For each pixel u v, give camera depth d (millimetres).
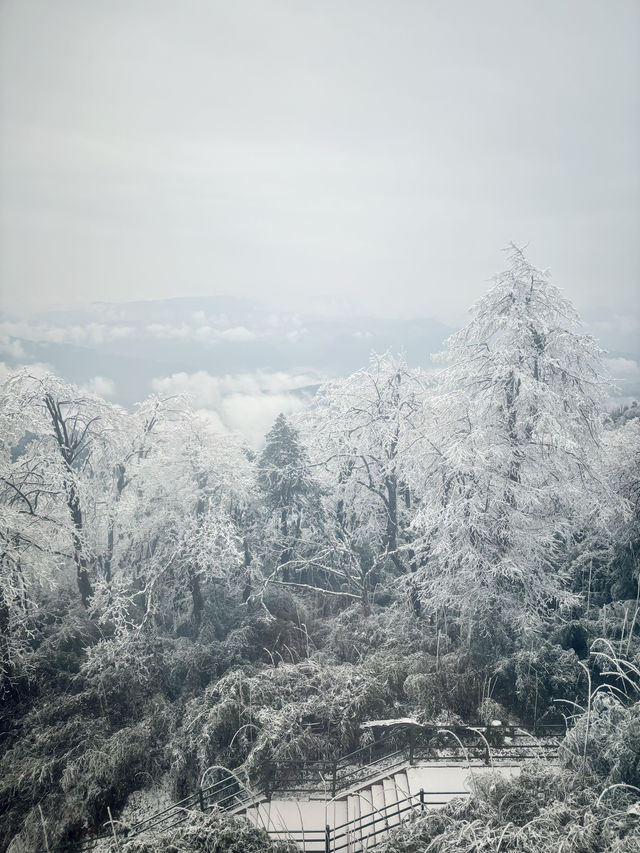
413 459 16219
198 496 18469
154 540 19953
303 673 13406
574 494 13812
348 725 11523
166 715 13391
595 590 14555
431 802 8766
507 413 14016
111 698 14375
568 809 7461
